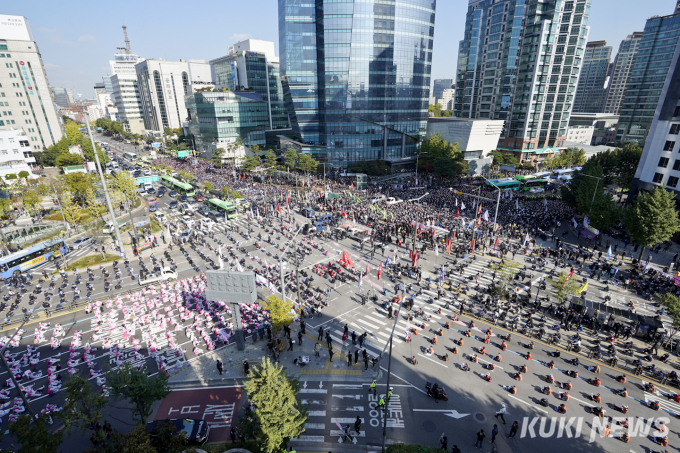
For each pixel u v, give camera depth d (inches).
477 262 2290.8
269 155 5167.3
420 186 4303.6
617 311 1619.1
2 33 5369.1
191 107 6835.6
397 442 1076.5
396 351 1478.8
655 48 5753.0
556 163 5078.7
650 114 5949.8
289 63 5236.2
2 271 2218.3
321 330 1533.0
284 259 2367.1
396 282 2049.7
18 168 4542.3
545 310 1760.6
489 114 6122.1
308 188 4190.5
